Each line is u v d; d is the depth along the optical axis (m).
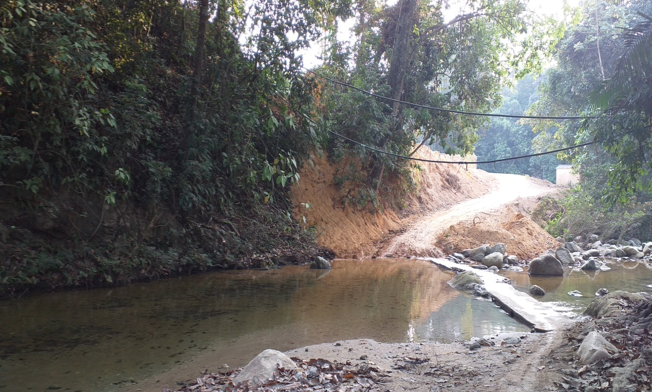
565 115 36.28
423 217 27.00
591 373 5.29
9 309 8.79
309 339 7.55
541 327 8.08
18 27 9.46
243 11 17.22
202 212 14.89
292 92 16.95
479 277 13.38
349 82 22.55
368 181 23.56
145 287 11.33
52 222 10.87
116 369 6.02
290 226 18.06
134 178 13.14
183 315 8.84
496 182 46.34
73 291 10.47
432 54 25.28
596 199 27.66
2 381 5.55
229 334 7.71
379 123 22.28
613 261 20.06
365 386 5.27
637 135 7.94
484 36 25.03
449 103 24.91
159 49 16.89
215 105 15.18
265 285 12.16
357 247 19.83
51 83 10.25
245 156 15.40
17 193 10.42
